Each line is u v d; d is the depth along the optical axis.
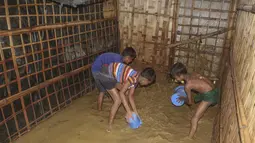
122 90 3.45
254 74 1.68
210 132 3.77
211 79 5.54
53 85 4.01
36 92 3.68
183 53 5.57
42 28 3.53
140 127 3.80
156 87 5.36
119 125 3.84
